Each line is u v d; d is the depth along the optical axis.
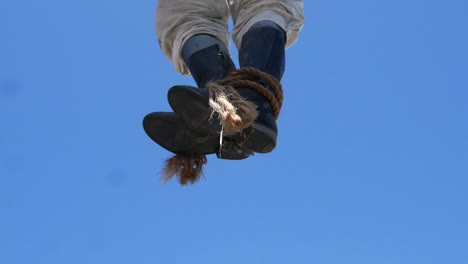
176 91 3.93
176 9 4.73
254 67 4.37
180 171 4.48
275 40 4.50
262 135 4.12
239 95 4.03
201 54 4.50
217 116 4.00
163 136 4.39
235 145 4.34
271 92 4.22
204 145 4.38
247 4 4.71
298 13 4.75
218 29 4.67
